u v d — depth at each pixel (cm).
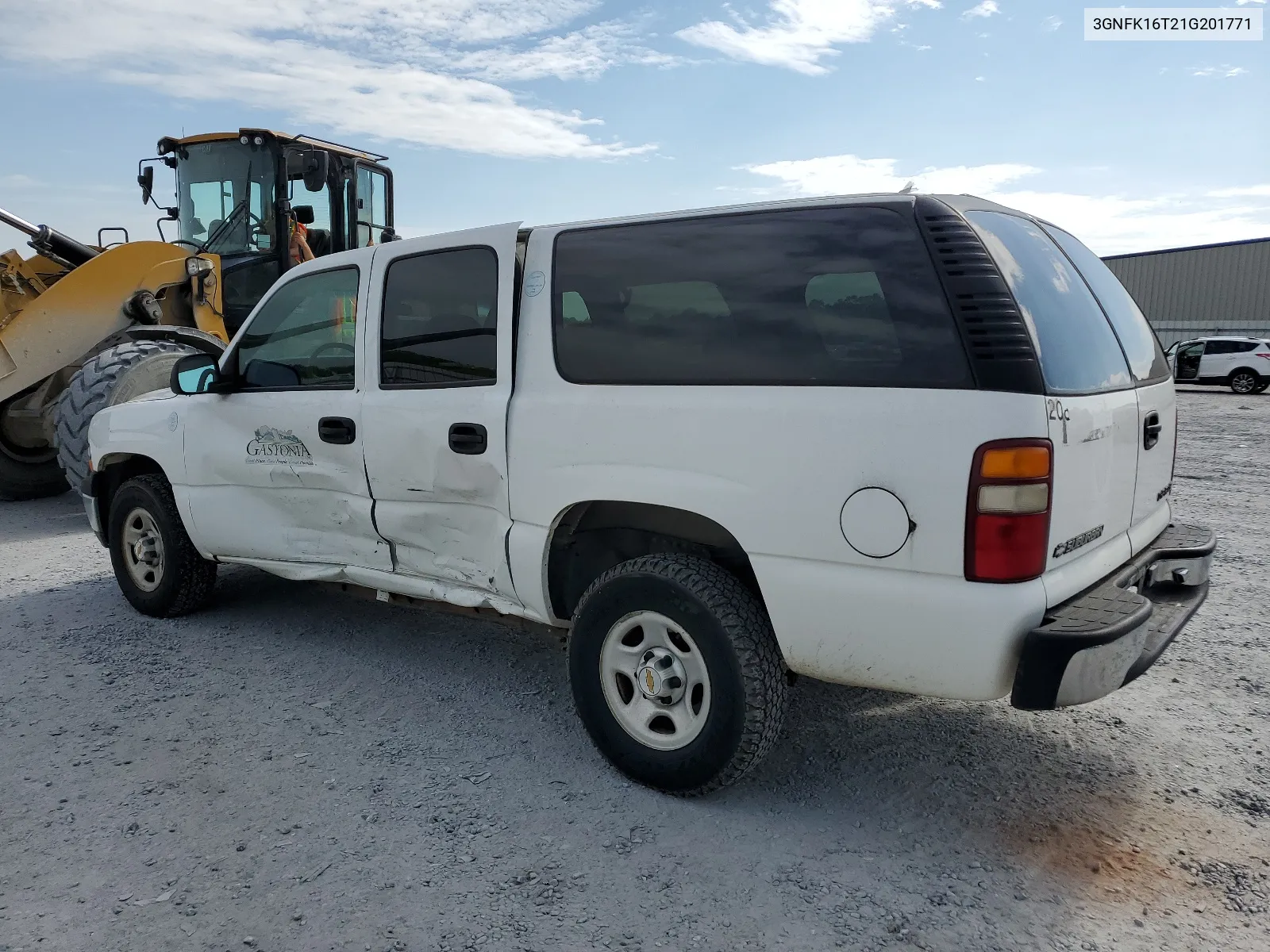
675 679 304
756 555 283
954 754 338
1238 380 2514
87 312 815
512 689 405
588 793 313
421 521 374
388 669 430
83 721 374
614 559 349
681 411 294
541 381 332
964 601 249
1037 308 269
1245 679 402
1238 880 260
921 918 245
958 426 247
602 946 236
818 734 355
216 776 327
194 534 473
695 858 274
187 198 922
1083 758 333
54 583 585
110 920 248
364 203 1005
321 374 411
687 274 305
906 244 266
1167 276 4306
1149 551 323
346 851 279
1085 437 264
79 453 720
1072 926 241
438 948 235
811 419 269
